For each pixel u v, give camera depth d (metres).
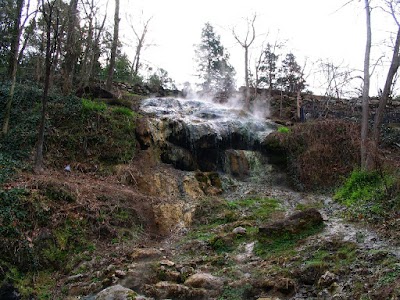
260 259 7.20
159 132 12.84
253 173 14.05
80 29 15.33
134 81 24.84
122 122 12.44
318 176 13.05
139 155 11.88
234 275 6.57
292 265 6.50
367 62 12.32
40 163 9.78
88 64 17.28
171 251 8.28
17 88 12.68
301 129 14.79
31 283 6.87
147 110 15.52
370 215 7.96
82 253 7.85
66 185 9.09
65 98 12.56
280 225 7.93
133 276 6.74
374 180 10.02
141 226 9.25
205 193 11.61
